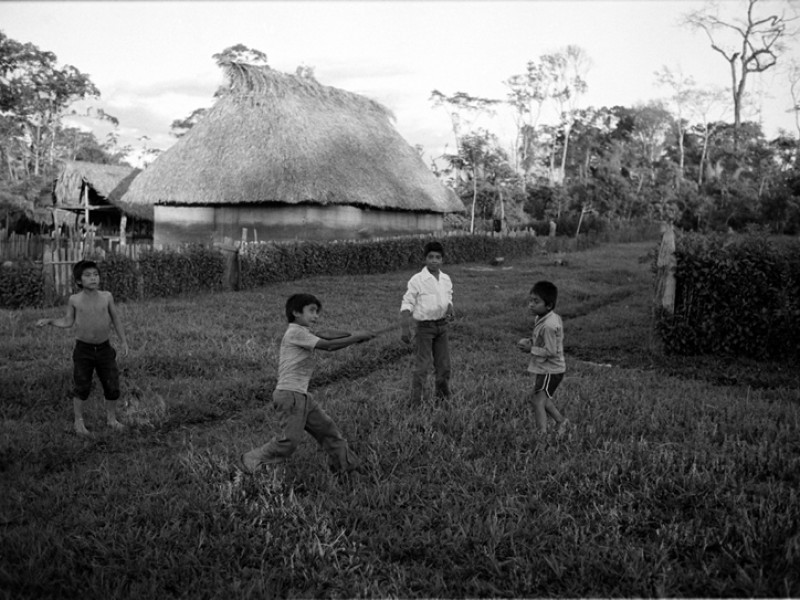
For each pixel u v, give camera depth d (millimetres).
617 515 4551
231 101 29266
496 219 45719
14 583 3805
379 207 28688
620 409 7090
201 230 28438
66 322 6504
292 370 5285
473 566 4051
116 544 4281
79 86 48531
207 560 4137
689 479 4988
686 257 11016
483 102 58219
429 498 4961
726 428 6445
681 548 4223
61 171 35906
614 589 3783
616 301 18172
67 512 4734
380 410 7062
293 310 5305
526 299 17312
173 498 4855
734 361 10562
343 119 31719
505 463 5570
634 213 59250
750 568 3908
